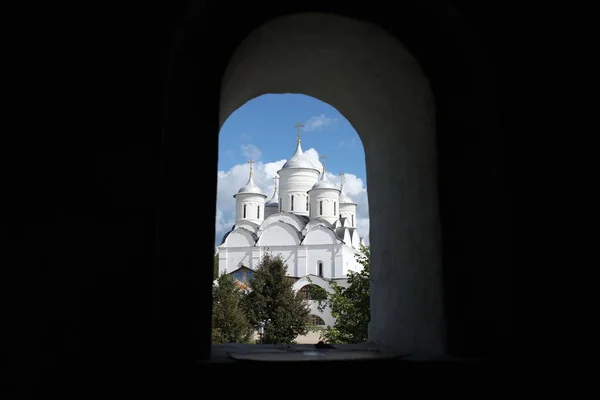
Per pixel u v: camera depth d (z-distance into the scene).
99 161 3.57
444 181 4.15
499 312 3.85
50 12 3.72
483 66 4.06
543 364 3.70
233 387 3.41
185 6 3.81
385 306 5.32
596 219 3.81
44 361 3.28
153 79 3.72
